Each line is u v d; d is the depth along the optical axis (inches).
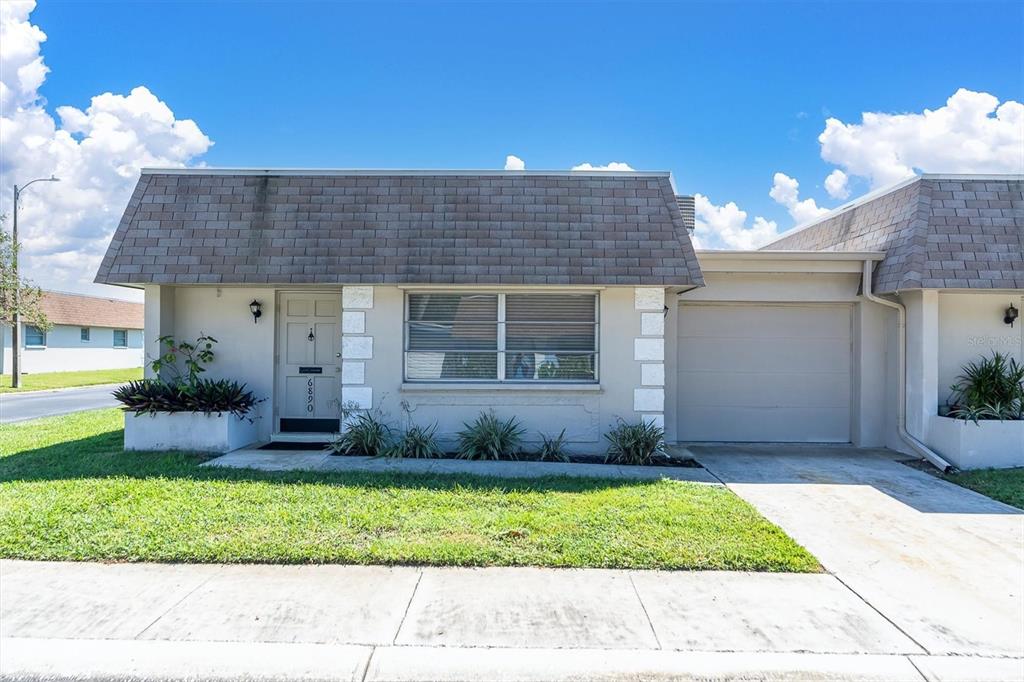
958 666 138.9
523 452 348.8
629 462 333.7
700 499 253.6
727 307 408.2
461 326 356.8
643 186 358.0
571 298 358.0
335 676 134.4
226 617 155.9
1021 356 365.7
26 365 1225.4
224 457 326.6
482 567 187.3
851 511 251.4
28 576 178.1
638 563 188.9
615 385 354.6
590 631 151.1
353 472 290.4
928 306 351.3
